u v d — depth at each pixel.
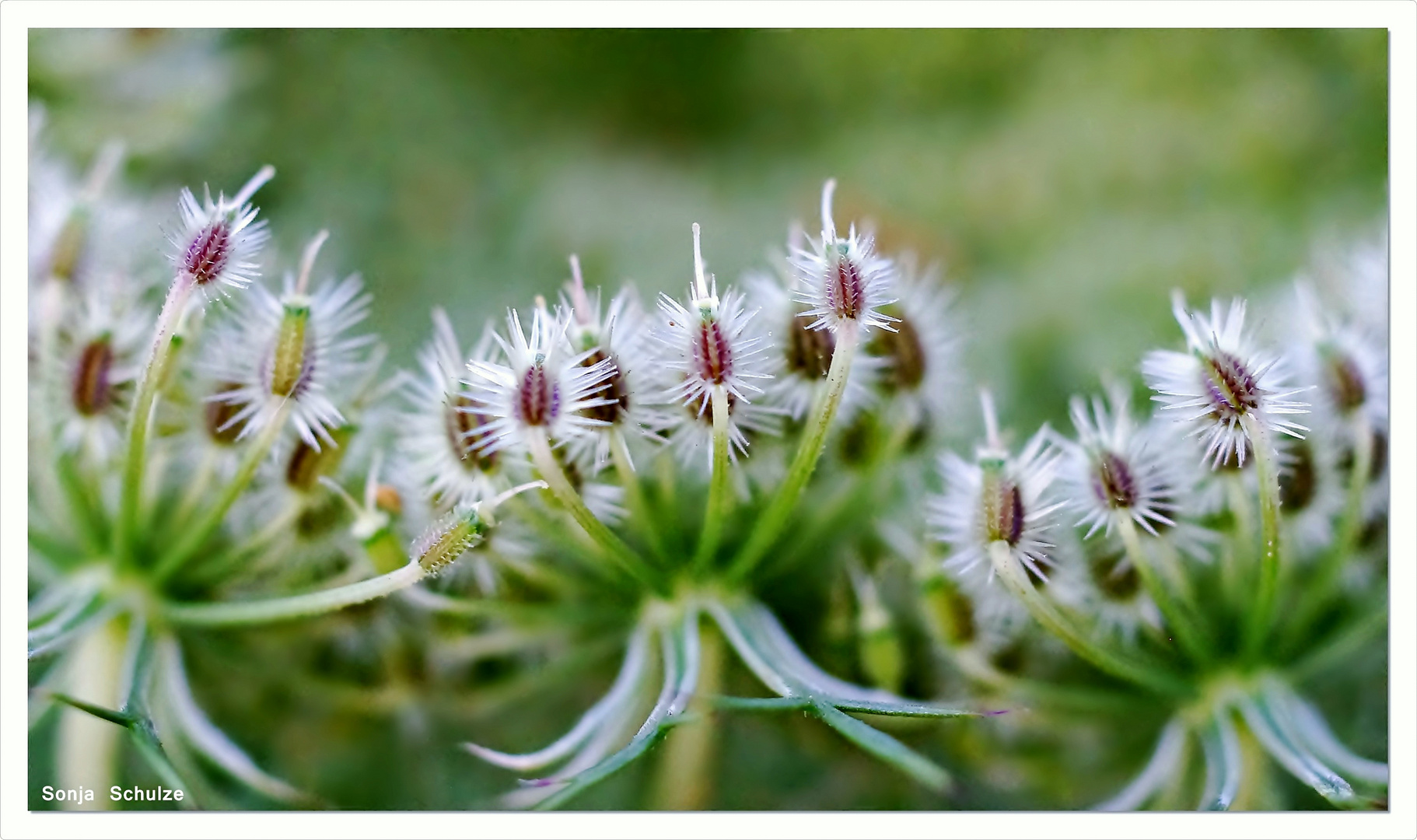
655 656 0.13
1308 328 0.14
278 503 0.14
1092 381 0.16
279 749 0.14
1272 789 0.13
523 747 0.14
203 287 0.13
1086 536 0.14
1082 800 0.14
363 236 0.17
